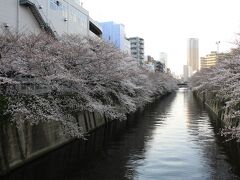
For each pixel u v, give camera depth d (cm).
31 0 2962
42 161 1853
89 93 2497
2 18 2605
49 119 1817
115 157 1972
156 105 6106
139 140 2509
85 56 2353
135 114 4412
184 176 1605
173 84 13762
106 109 2352
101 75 2508
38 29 3156
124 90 3309
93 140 2497
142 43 13938
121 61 3158
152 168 1734
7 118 1588
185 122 3556
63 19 3738
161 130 3000
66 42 2516
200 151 2131
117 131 2947
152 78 7262
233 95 1972
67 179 1548
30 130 1798
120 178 1566
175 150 2161
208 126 3238
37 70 1727
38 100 1706
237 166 1784
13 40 1709
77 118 2397
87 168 1730
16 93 1705
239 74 1931
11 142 1617
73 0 4488
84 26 4562
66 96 2128
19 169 1669
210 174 1638
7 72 1670
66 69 2080
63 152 2083
